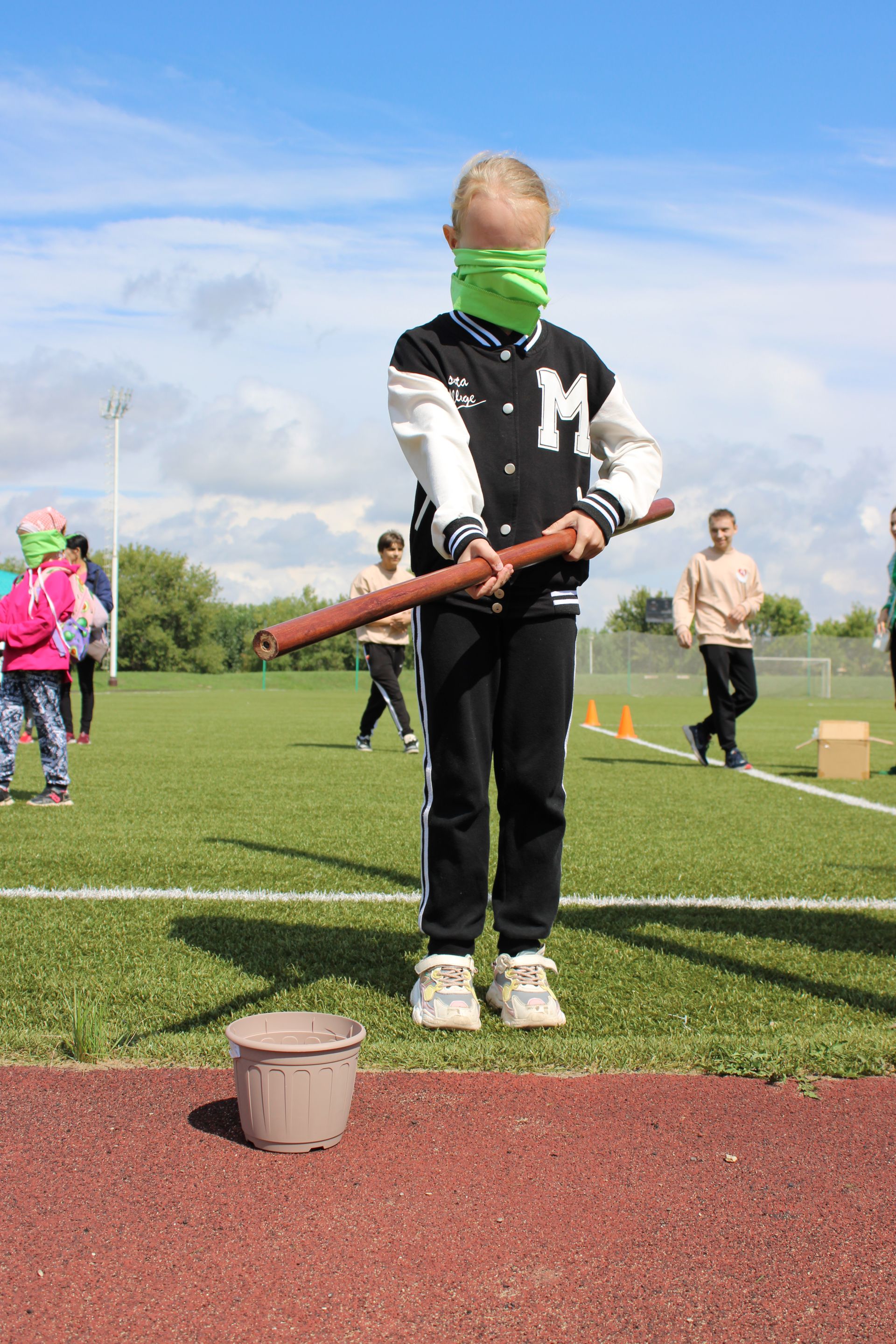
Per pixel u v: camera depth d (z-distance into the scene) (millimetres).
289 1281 1441
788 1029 2434
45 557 6066
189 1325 1342
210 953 3029
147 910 3572
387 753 10000
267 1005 2562
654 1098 2078
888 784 7781
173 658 76062
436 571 2207
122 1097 2051
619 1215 1630
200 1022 2441
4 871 4250
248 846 4859
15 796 6641
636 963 2996
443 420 2430
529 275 2479
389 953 3057
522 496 2482
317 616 1870
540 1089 2119
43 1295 1401
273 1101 1793
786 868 4441
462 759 2496
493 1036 2381
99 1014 2342
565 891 3959
